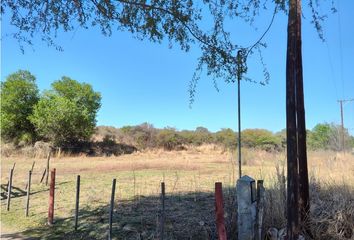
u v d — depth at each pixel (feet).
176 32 24.41
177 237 26.96
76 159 129.39
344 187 27.81
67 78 156.25
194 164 98.17
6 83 155.12
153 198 41.68
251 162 82.99
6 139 154.92
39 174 75.87
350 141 126.52
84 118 151.94
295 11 21.34
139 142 184.55
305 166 24.00
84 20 24.40
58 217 36.83
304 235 23.27
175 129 193.36
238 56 25.55
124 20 23.94
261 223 23.39
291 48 21.18
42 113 147.74
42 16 23.72
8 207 42.01
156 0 23.45
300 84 24.14
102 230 30.55
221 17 24.43
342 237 23.30
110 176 68.80
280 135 169.37
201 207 35.68
